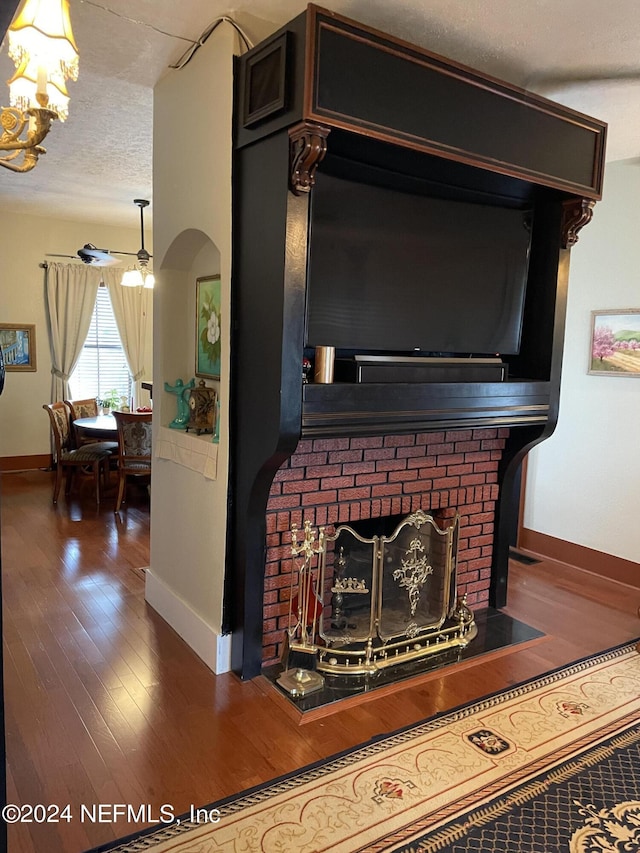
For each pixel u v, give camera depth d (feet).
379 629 9.14
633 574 12.44
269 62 7.00
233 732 7.38
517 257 9.95
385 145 7.29
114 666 8.85
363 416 7.90
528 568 13.46
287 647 8.65
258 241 7.66
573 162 8.99
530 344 10.28
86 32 8.21
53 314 21.36
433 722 7.67
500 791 6.50
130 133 12.20
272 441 7.49
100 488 19.27
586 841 5.88
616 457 12.67
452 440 10.14
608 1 7.03
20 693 8.11
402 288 8.79
